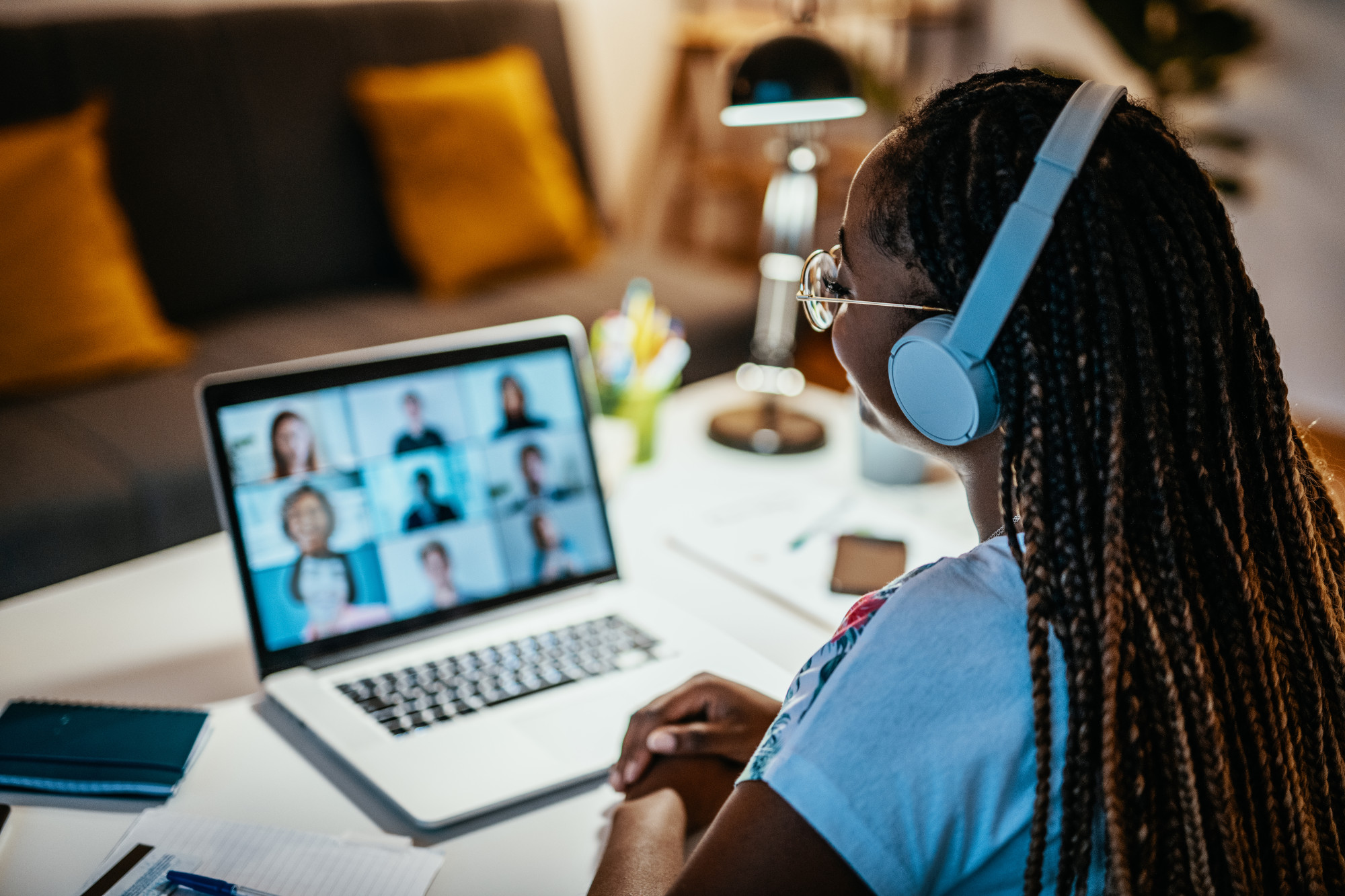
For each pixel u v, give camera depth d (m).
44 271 1.89
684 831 0.72
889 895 0.46
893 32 3.44
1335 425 3.02
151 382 1.97
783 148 1.66
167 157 2.17
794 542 1.17
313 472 0.93
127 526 1.66
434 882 0.68
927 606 0.49
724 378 1.74
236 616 1.02
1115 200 0.49
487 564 0.99
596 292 2.50
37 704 0.82
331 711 0.84
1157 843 0.49
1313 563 0.56
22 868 0.68
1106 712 0.47
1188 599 0.50
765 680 0.90
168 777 0.75
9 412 1.84
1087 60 3.21
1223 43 2.79
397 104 2.35
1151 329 0.50
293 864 0.68
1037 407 0.50
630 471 1.38
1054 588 0.49
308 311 2.34
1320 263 3.01
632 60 3.35
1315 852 0.54
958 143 0.53
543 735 0.82
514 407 1.03
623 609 1.00
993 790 0.47
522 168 2.52
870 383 0.61
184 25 2.20
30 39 2.01
